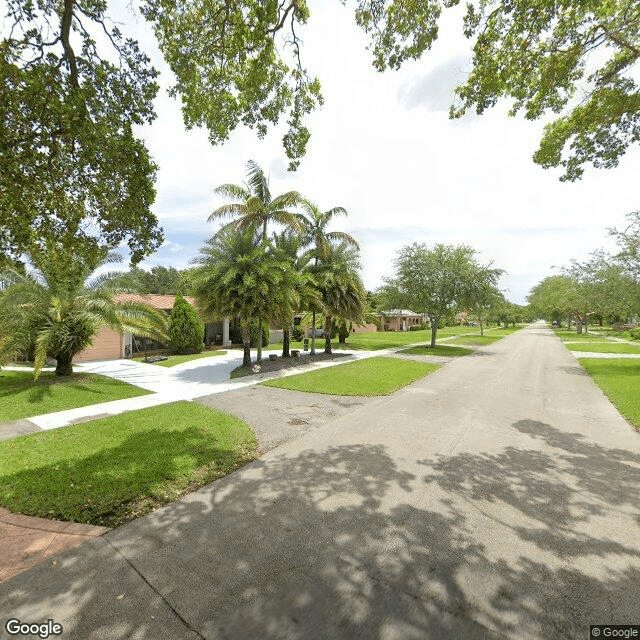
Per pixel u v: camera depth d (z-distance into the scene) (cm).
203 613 247
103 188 566
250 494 425
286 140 825
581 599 260
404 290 2542
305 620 242
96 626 236
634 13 649
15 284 1102
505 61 691
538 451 568
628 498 414
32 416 779
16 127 475
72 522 366
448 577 283
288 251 1856
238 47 646
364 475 479
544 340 3384
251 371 1418
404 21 632
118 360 1855
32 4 486
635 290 1576
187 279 1554
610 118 791
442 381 1228
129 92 566
